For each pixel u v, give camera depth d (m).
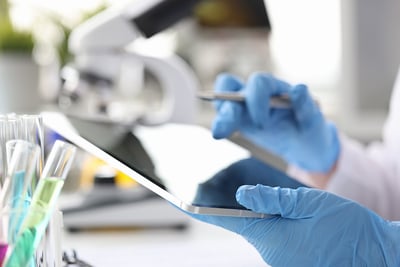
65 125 1.00
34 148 0.59
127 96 2.31
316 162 1.17
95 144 0.83
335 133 1.23
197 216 0.71
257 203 0.66
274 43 2.61
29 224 0.58
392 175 1.30
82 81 1.39
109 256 1.03
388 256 0.75
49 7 2.07
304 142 1.12
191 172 0.76
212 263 0.98
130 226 1.27
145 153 0.84
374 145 1.47
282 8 2.61
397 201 1.28
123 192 1.29
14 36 1.90
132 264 0.97
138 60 1.42
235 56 2.55
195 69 2.53
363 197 1.25
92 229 1.26
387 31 2.69
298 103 1.05
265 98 1.01
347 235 0.74
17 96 1.90
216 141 0.99
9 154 0.60
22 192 0.58
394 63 2.71
